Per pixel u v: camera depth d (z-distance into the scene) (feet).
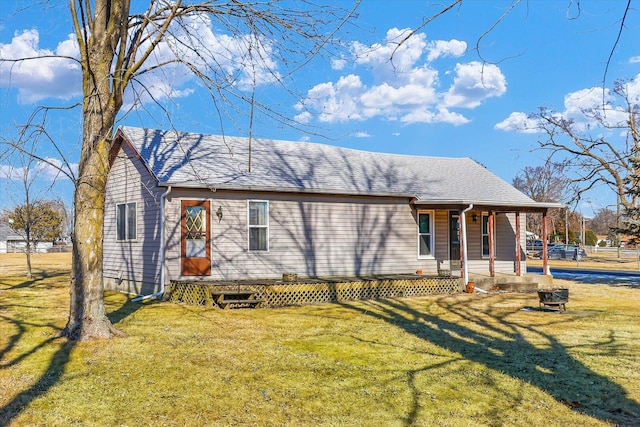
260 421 16.90
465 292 53.52
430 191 58.23
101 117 27.09
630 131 49.78
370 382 20.98
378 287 49.19
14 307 39.22
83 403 18.26
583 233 188.03
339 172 57.06
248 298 42.47
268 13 26.45
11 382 20.38
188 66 27.45
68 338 27.32
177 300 43.60
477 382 21.07
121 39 27.84
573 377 21.83
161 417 17.11
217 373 21.86
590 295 52.13
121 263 52.49
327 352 25.80
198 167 47.98
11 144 23.20
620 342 28.66
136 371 21.98
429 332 31.27
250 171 50.06
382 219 55.57
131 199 50.60
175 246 44.73
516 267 59.72
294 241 50.26
